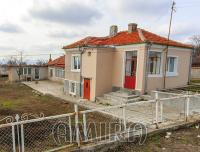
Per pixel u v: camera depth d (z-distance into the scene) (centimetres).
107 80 2039
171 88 1942
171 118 1199
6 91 2691
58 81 3744
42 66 4194
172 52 1953
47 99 2098
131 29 2180
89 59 2044
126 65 1948
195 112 1275
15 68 3959
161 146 830
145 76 1781
